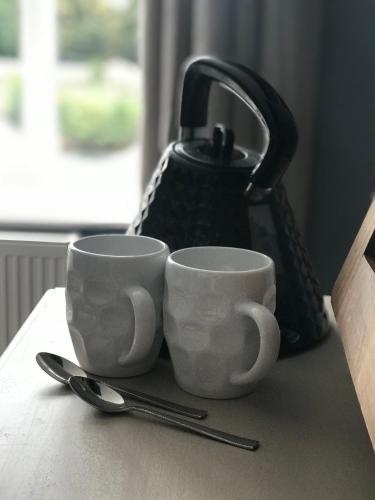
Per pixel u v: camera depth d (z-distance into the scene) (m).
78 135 2.28
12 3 2.16
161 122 1.64
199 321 0.60
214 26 1.61
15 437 0.54
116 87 2.24
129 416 0.58
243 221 0.69
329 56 1.76
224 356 0.60
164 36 1.62
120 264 0.62
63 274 1.52
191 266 0.66
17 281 1.52
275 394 0.64
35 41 2.20
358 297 0.56
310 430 0.57
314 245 1.85
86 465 0.51
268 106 0.67
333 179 1.82
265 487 0.49
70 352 0.71
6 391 0.62
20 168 2.26
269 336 0.58
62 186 2.25
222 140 0.73
